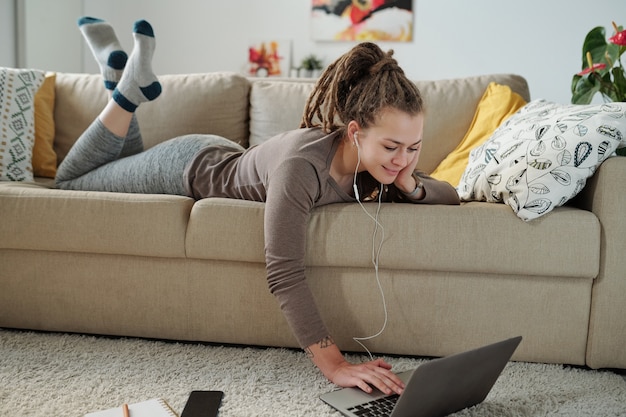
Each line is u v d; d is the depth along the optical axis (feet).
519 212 5.37
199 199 6.37
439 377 4.02
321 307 5.64
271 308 5.70
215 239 5.60
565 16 16.71
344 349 5.70
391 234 5.42
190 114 8.27
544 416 4.51
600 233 5.38
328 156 5.35
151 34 6.59
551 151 5.57
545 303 5.48
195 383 4.95
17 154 7.87
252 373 5.15
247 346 5.89
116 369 5.22
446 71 17.37
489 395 4.86
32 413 4.40
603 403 4.75
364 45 5.30
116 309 5.94
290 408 4.52
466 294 5.52
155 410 4.26
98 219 5.79
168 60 18.33
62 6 14.88
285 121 8.20
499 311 5.52
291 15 17.87
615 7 16.51
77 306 6.00
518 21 16.92
